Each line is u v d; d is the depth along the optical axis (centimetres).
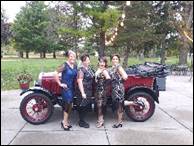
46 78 793
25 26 6906
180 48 3206
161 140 656
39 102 774
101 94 749
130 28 2947
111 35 2673
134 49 3362
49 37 6366
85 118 834
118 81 757
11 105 998
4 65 3253
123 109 809
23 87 1230
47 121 794
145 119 802
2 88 1388
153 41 3216
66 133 701
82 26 2916
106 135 688
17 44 7012
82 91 731
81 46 3497
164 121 810
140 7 3019
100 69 755
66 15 2994
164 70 867
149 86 814
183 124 783
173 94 1268
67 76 724
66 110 727
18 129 730
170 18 3159
